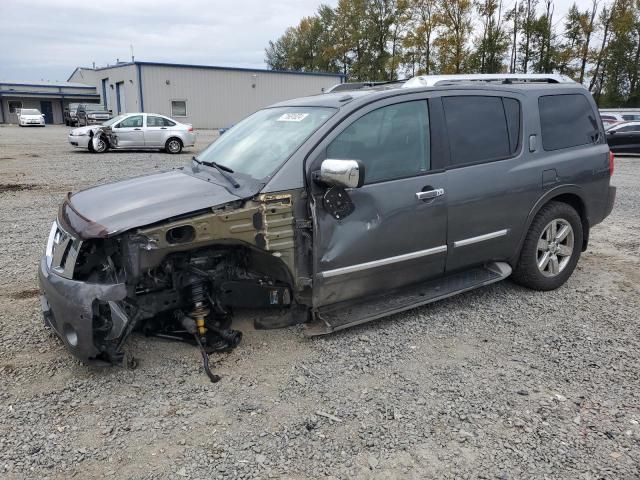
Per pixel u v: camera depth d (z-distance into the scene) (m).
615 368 3.61
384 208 3.88
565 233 5.02
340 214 3.70
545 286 4.99
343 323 3.89
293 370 3.55
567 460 2.69
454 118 4.28
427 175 4.08
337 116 3.80
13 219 8.08
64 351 3.81
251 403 3.18
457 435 2.89
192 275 3.62
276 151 3.82
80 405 3.16
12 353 3.77
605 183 5.27
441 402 3.20
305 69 73.19
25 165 15.05
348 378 3.46
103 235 3.13
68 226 3.41
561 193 4.88
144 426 2.96
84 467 2.64
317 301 3.79
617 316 4.48
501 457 2.71
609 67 47.56
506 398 3.24
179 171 4.32
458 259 4.39
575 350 3.87
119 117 19.98
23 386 3.35
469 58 43.75
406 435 2.89
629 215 8.72
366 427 2.96
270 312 4.26
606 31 45.16
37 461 2.68
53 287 3.32
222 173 3.82
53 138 28.69
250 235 3.49
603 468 2.64
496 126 4.51
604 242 6.95
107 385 3.37
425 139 4.12
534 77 5.03
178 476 2.58
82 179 12.26
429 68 46.72
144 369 3.55
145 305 3.55
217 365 3.61
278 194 3.53
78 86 62.59
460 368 3.60
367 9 58.75
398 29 58.12
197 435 2.89
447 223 4.21
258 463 2.67
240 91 43.12
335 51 61.53
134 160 16.84
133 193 3.66
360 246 3.82
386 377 3.48
